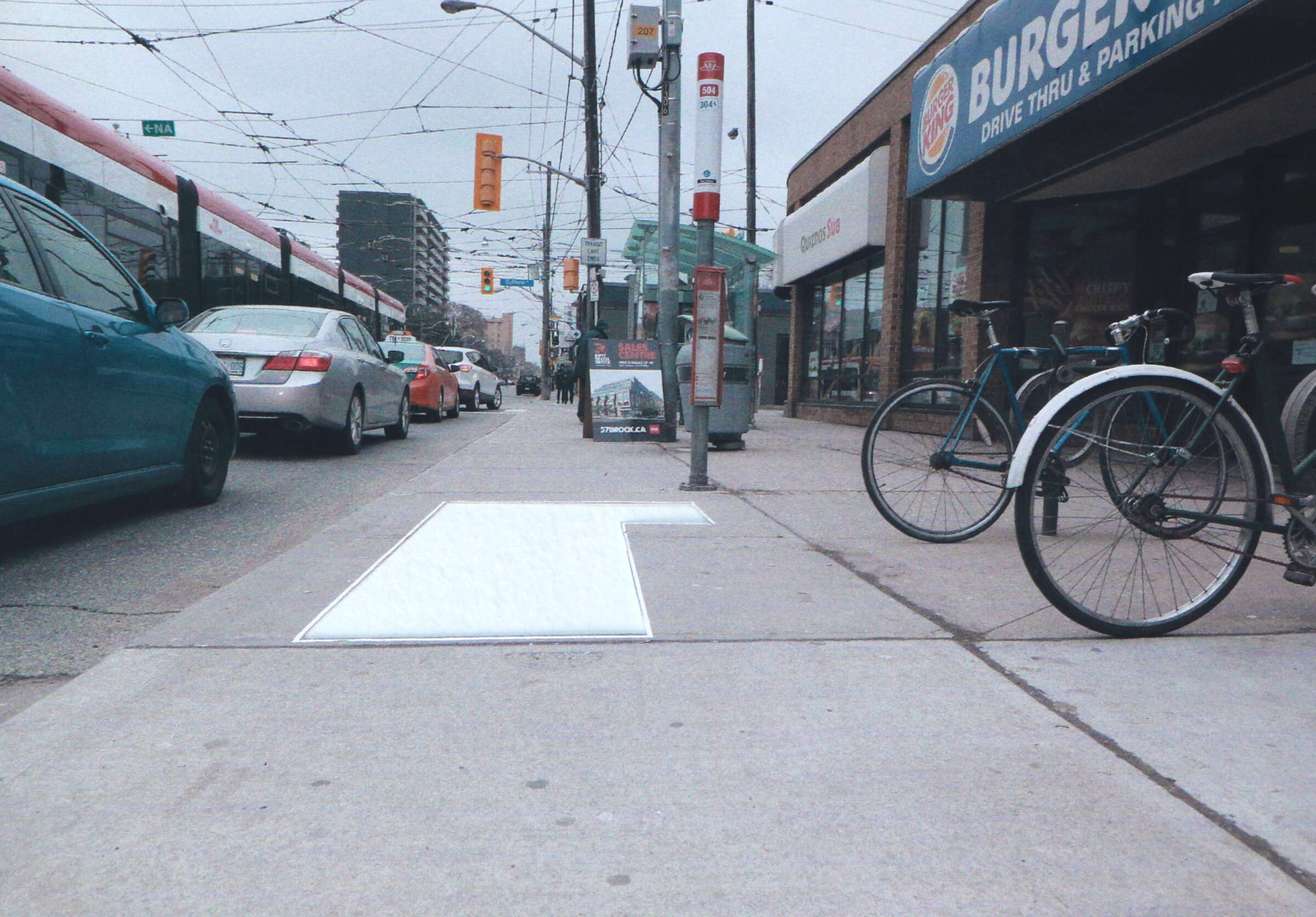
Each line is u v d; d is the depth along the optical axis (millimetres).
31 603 3734
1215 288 3244
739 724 2432
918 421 4840
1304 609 3488
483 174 20062
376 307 26016
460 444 11508
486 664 2887
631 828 1924
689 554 4480
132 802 2020
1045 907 1662
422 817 1964
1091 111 7141
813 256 17047
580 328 32812
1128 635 3129
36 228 4590
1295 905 1669
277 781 2117
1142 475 3248
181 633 3184
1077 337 10352
